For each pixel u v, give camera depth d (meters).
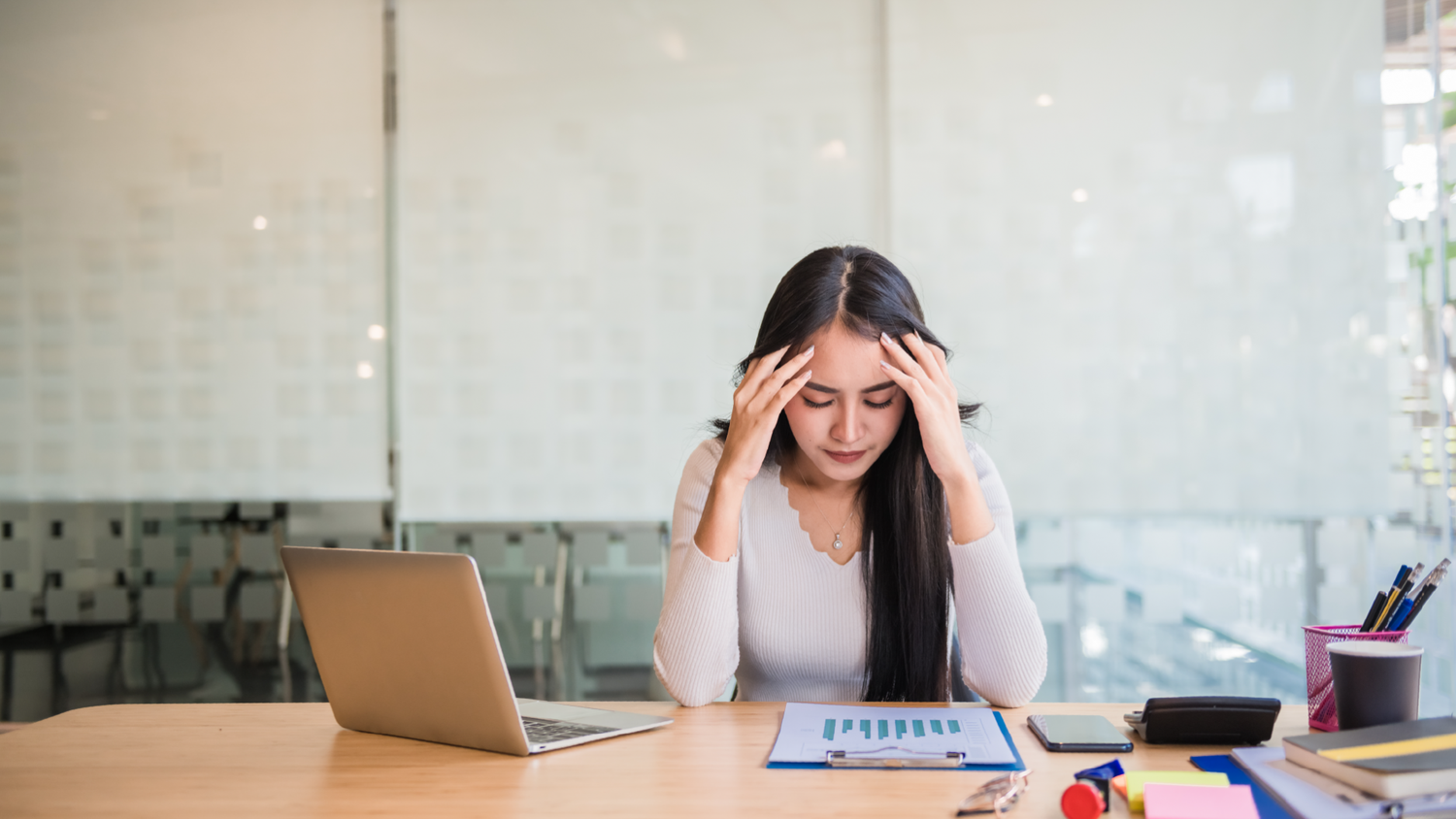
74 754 0.97
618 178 2.83
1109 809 0.77
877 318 1.17
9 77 2.92
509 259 2.85
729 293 2.82
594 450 2.84
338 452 2.88
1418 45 2.61
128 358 2.91
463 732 0.96
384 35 2.87
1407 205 2.62
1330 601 2.64
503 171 2.85
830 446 1.21
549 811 0.79
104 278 2.91
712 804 0.79
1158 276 2.70
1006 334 2.73
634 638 2.81
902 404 1.22
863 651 1.32
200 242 2.90
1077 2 2.71
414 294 2.87
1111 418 2.71
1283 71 2.66
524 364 2.85
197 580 2.88
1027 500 2.71
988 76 2.74
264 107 2.89
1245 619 2.66
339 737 1.03
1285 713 1.06
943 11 2.75
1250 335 2.67
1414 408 2.62
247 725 1.08
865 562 1.30
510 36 2.85
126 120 2.90
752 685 1.37
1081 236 2.72
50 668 2.88
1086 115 2.72
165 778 0.89
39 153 2.92
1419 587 0.98
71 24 2.91
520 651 2.83
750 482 1.37
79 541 2.90
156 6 2.90
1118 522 2.70
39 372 2.92
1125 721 1.02
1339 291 2.64
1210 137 2.68
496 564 2.84
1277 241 2.66
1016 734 1.00
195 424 2.90
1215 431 2.68
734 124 2.81
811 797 0.81
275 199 2.89
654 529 2.82
